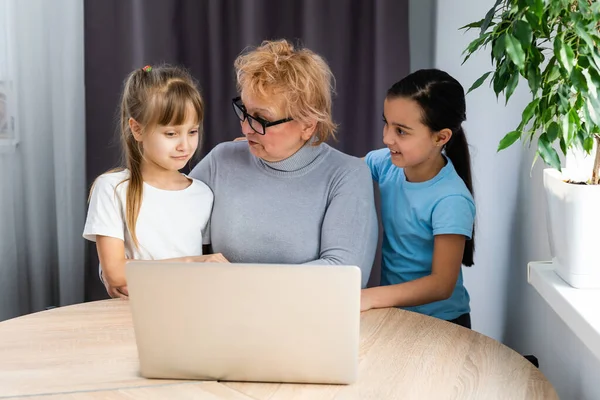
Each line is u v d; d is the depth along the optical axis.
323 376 1.16
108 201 1.68
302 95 1.54
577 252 1.37
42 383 1.17
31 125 2.51
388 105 1.70
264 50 1.59
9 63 2.44
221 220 1.71
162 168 1.72
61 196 2.57
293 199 1.66
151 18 2.50
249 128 1.56
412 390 1.16
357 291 1.10
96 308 1.52
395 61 2.50
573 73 1.17
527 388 1.17
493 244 2.20
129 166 1.71
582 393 1.56
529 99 1.83
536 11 1.14
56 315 1.48
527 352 2.01
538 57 1.22
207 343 1.14
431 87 1.66
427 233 1.76
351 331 1.12
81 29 2.52
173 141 1.66
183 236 1.71
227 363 1.16
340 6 2.51
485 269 2.27
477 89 2.19
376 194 2.17
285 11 2.54
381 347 1.33
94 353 1.29
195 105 1.66
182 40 2.56
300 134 1.60
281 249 1.66
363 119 2.59
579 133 1.29
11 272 2.54
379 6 2.46
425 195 1.75
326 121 1.59
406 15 2.47
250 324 1.12
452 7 2.34
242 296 1.11
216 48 2.53
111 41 2.51
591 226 1.35
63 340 1.35
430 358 1.28
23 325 1.42
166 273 1.11
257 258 1.68
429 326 1.44
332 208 1.64
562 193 1.38
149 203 1.70
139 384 1.17
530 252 1.94
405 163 1.72
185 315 1.13
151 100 1.62
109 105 2.54
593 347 1.18
